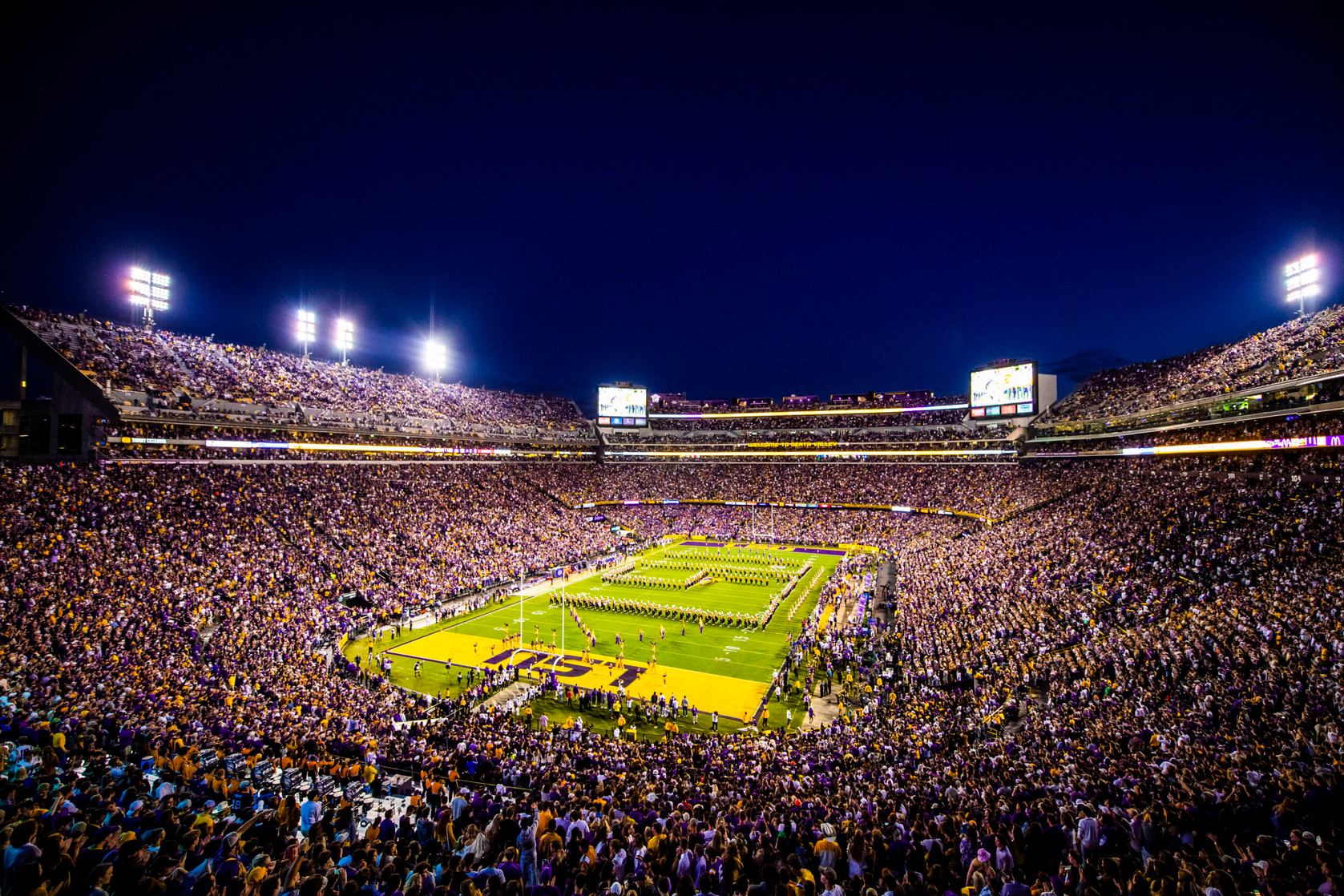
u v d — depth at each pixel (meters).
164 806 10.80
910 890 7.77
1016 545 47.19
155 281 61.25
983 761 17.42
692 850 10.23
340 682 29.39
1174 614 28.42
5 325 49.97
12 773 12.64
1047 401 96.88
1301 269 57.25
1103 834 10.60
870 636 36.97
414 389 86.75
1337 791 10.63
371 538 52.91
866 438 104.50
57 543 35.84
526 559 60.25
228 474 53.78
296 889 7.80
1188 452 52.72
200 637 30.53
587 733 25.59
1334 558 28.75
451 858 10.20
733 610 48.03
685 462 105.00
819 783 17.31
